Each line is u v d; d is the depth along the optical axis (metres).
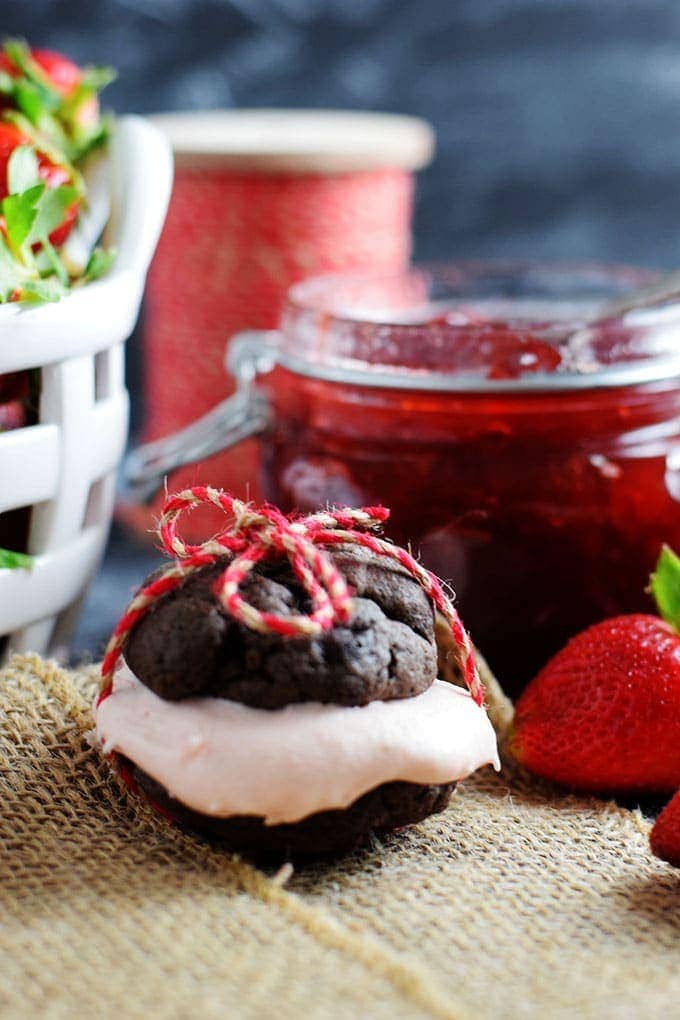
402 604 0.42
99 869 0.41
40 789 0.43
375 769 0.40
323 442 0.52
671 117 0.94
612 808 0.45
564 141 0.94
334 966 0.38
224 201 0.66
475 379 0.49
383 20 0.90
